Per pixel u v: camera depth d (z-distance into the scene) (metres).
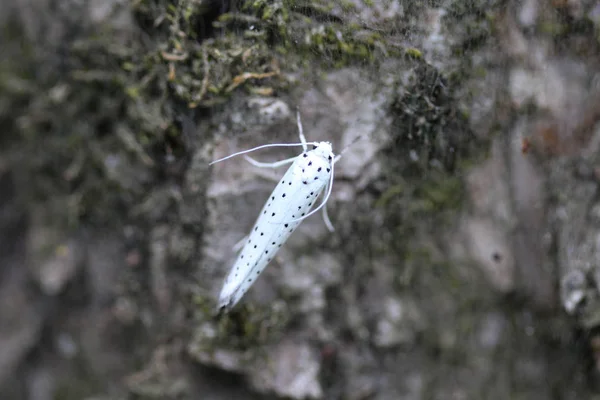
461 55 0.10
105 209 0.11
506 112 0.10
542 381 0.11
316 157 0.10
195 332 0.11
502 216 0.11
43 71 0.11
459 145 0.10
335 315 0.11
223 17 0.10
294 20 0.10
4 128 0.11
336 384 0.11
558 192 0.11
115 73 0.11
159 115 0.10
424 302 0.11
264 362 0.11
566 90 0.10
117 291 0.11
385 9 0.10
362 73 0.10
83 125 0.11
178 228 0.11
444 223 0.11
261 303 0.10
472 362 0.11
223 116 0.10
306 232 0.10
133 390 0.11
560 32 0.10
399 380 0.11
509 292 0.11
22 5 0.11
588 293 0.11
